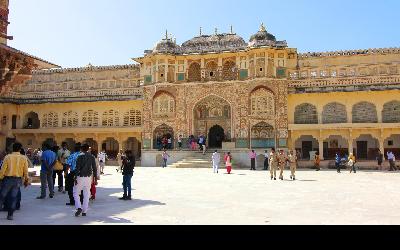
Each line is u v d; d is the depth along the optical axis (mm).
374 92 29844
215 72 32750
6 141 35906
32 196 11344
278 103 30672
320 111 30812
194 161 28656
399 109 29781
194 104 32375
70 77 37656
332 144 31422
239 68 31734
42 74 38375
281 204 9656
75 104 36250
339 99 30547
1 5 11383
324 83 31156
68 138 36500
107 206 9406
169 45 33406
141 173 21984
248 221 7359
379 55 30984
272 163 17875
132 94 34781
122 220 7523
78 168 8117
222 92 31906
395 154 30094
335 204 9656
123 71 36344
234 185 14695
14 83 12312
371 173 22906
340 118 30875
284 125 30422
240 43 33031
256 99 30984
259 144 30672
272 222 7242
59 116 36531
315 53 32125
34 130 36062
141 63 34969
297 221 7359
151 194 11852
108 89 36031
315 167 27703
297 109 31844
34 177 15719
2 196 7613
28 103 36781
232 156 29641
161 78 32875
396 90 29234
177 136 32250
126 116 35094
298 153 30188
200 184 15117
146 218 7742
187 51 32875
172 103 32719
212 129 33500
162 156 30891
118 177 19141
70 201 9664
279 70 31031
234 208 9016
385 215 8055
